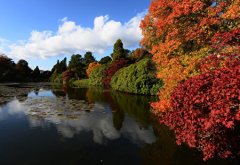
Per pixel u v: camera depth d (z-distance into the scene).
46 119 14.41
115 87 36.91
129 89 31.11
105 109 18.03
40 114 15.96
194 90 5.68
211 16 9.30
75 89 40.94
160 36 12.31
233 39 7.09
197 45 10.59
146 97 25.91
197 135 5.91
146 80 28.75
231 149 6.18
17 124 13.14
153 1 12.45
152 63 29.06
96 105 20.09
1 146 9.62
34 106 19.52
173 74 10.45
